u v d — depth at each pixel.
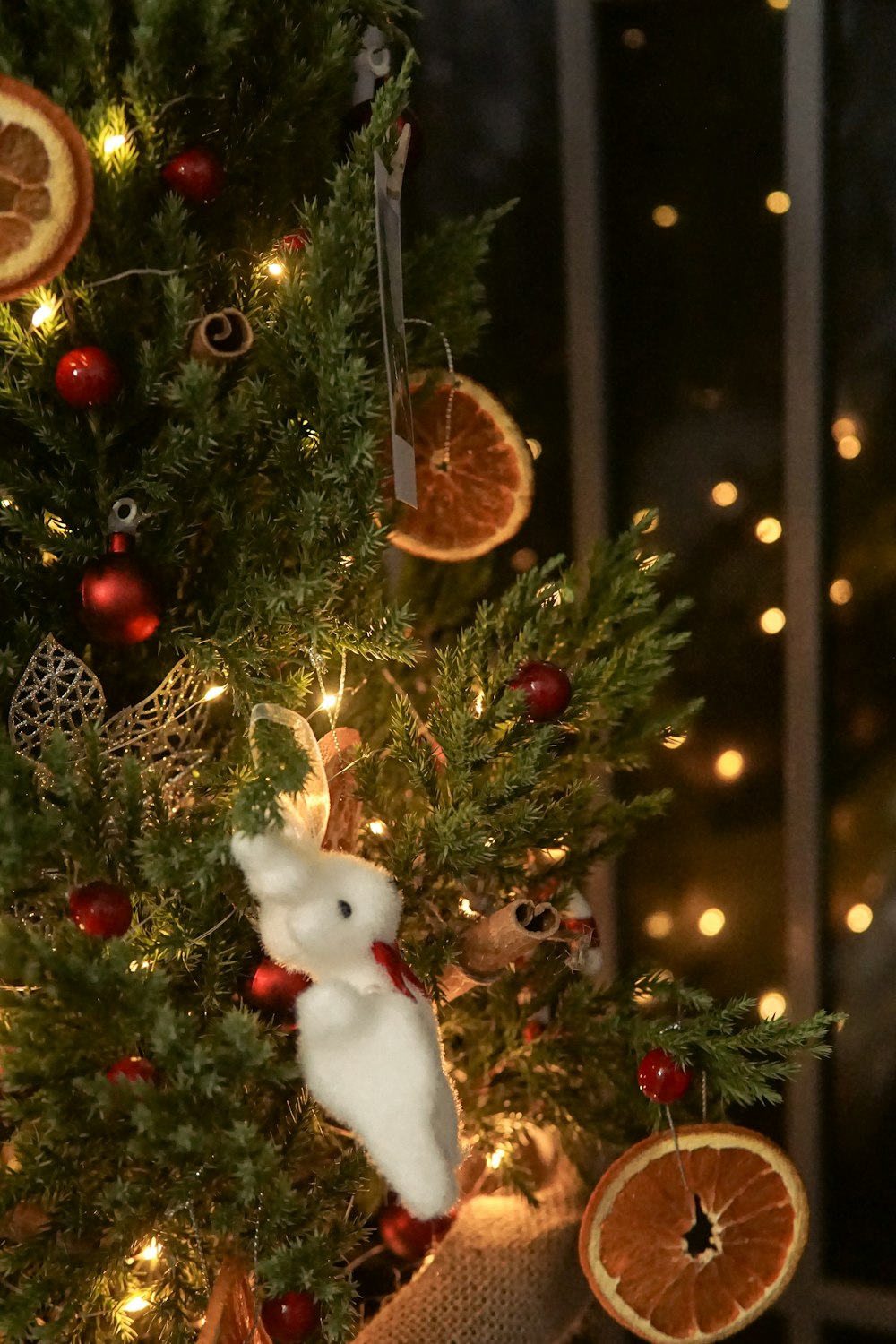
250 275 1.18
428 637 1.36
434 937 1.19
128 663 1.18
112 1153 1.12
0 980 1.13
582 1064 1.23
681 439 1.40
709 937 1.43
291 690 1.16
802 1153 1.42
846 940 1.41
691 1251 1.25
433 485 1.26
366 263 1.13
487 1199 1.26
